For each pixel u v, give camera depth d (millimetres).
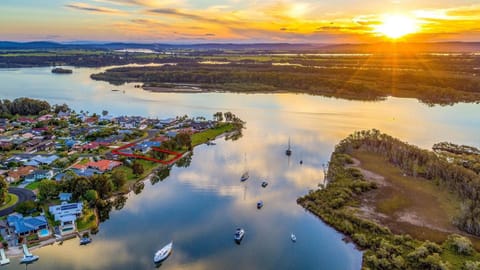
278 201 133000
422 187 142250
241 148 198000
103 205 124875
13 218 110875
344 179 146750
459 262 92688
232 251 101688
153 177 156625
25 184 141500
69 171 150875
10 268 92125
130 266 94500
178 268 94188
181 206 129250
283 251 102062
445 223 114812
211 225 115625
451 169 145750
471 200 124812
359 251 101625
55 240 104812
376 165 166000
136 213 123812
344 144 189375
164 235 109438
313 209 124312
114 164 163125
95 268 93125
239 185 148000
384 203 128625
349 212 120625
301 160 177625
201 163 175000
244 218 120125
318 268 94562
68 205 117688
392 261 92875
